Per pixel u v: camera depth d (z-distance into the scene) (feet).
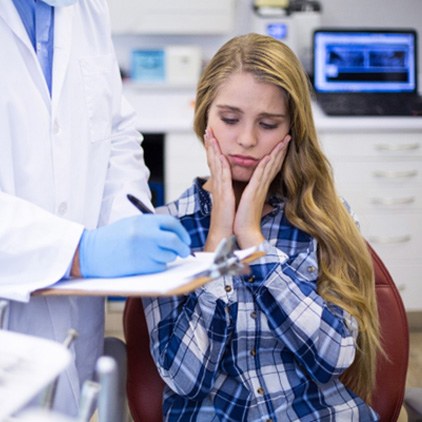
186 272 3.45
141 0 10.21
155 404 4.38
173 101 10.52
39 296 4.06
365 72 10.36
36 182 4.05
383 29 10.36
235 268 3.06
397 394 4.54
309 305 4.09
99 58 4.52
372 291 4.45
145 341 4.43
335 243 4.42
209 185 4.62
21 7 4.15
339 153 9.54
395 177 9.69
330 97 10.27
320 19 10.98
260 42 4.33
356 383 4.46
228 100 4.23
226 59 4.32
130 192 4.50
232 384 4.11
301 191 4.55
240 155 4.30
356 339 4.35
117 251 3.55
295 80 4.31
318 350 4.07
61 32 4.25
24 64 4.03
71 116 4.24
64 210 4.15
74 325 4.26
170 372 3.98
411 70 10.39
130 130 4.92
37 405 2.56
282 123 4.32
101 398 2.41
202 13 10.32
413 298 10.11
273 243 4.50
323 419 4.05
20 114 3.96
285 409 4.06
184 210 4.57
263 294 4.10
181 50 10.55
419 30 11.29
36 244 3.58
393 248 9.95
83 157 4.30
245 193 4.31
